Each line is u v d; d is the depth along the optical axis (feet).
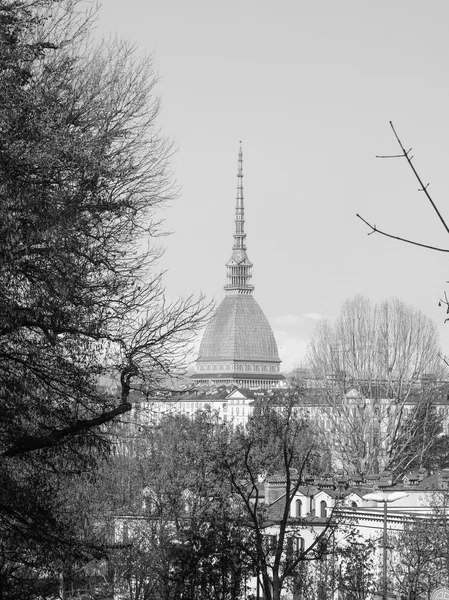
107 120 306.96
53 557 281.54
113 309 291.17
